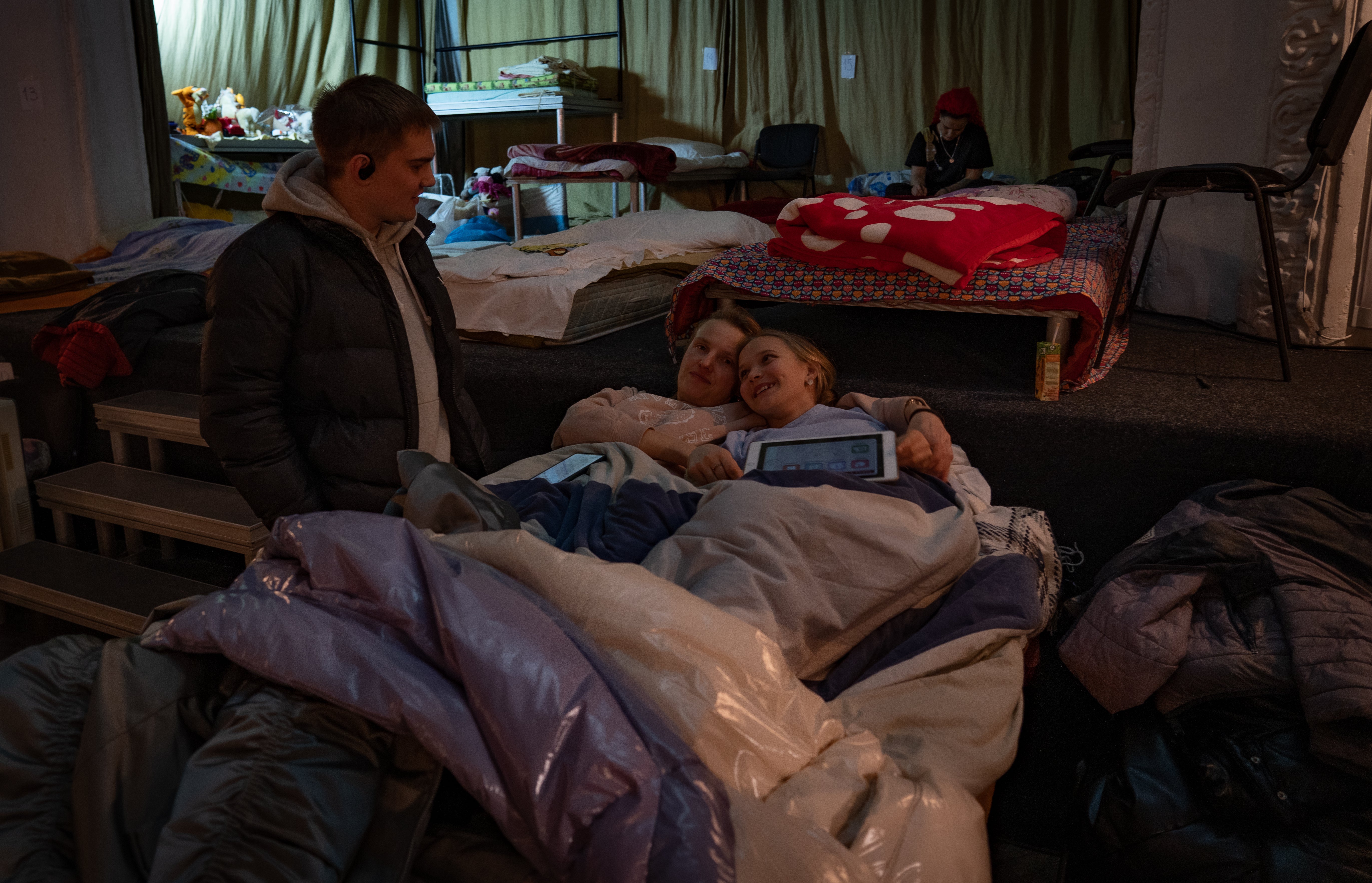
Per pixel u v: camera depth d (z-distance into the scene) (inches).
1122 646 58.4
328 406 70.2
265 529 89.0
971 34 237.9
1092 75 228.4
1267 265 84.4
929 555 54.2
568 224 277.6
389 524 44.8
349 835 33.3
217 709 39.3
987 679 48.2
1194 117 114.2
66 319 111.1
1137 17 221.3
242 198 222.7
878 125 253.3
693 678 38.7
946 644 50.1
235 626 39.1
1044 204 142.5
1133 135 187.9
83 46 162.2
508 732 33.7
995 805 72.1
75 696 38.9
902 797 37.5
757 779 37.1
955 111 203.5
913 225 89.7
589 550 57.8
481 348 108.9
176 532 92.5
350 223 66.4
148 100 181.6
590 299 111.5
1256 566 58.6
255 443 66.5
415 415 72.4
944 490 67.1
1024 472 80.3
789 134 253.0
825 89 256.1
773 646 42.0
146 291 117.5
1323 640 53.2
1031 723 66.4
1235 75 107.4
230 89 271.0
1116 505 77.7
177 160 207.3
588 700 34.3
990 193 145.6
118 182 171.8
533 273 110.5
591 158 210.8
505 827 32.9
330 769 34.8
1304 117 96.8
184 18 285.7
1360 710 49.1
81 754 35.5
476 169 276.2
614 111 264.5
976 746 44.5
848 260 93.1
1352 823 51.1
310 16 280.4
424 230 75.2
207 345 65.7
